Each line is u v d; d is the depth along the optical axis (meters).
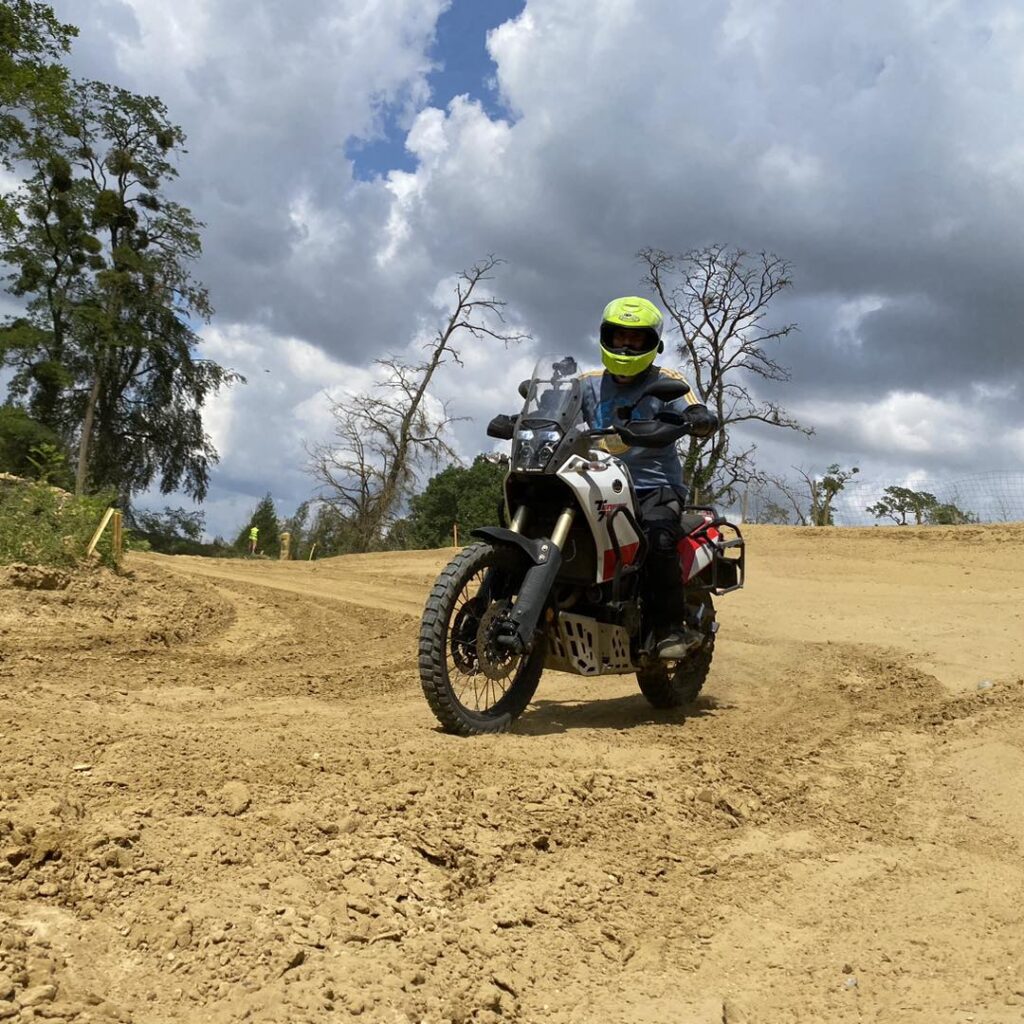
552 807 4.01
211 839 3.24
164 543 49.03
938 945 3.20
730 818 4.26
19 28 30.73
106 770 3.89
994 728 5.93
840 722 6.27
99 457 46.91
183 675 7.28
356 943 2.77
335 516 47.31
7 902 2.68
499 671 5.30
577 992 2.77
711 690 7.38
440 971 2.72
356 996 2.48
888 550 19.27
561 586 5.68
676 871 3.68
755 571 17.22
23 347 43.56
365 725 5.36
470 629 5.39
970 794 4.82
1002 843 4.20
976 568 16.73
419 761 4.36
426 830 3.57
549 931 3.07
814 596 13.70
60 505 13.28
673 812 4.22
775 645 9.38
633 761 4.83
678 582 5.95
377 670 7.81
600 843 3.81
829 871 3.81
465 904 3.15
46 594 10.38
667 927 3.24
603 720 6.19
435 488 55.03
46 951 2.46
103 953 2.52
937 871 3.86
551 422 5.59
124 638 8.92
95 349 44.22
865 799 4.71
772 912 3.42
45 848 2.96
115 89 43.25
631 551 5.71
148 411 48.72
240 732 4.86
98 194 43.59
